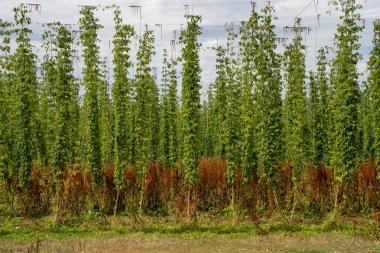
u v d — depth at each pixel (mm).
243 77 20547
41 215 21672
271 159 20219
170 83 27547
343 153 20219
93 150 21641
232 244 15672
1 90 20953
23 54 20000
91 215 21594
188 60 19672
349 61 20141
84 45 21156
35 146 22219
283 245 15453
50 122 20875
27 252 14172
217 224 19750
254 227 18844
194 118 19875
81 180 21922
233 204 20328
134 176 22547
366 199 22359
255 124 20516
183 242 16156
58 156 19781
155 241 16297
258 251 14328
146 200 22812
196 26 19734
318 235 17516
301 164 21938
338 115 20484
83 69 21422
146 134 21719
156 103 29500
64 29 19828
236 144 20578
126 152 21016
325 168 23172
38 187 21859
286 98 23328
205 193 23938
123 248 14867
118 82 20984
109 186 22625
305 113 23438
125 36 20828
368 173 22656
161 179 23828
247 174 20797
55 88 20469
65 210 20094
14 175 20984
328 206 22688
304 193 22797
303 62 23406
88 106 21672
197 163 19891
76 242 15953
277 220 20750
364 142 26594
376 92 20906
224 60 22750
